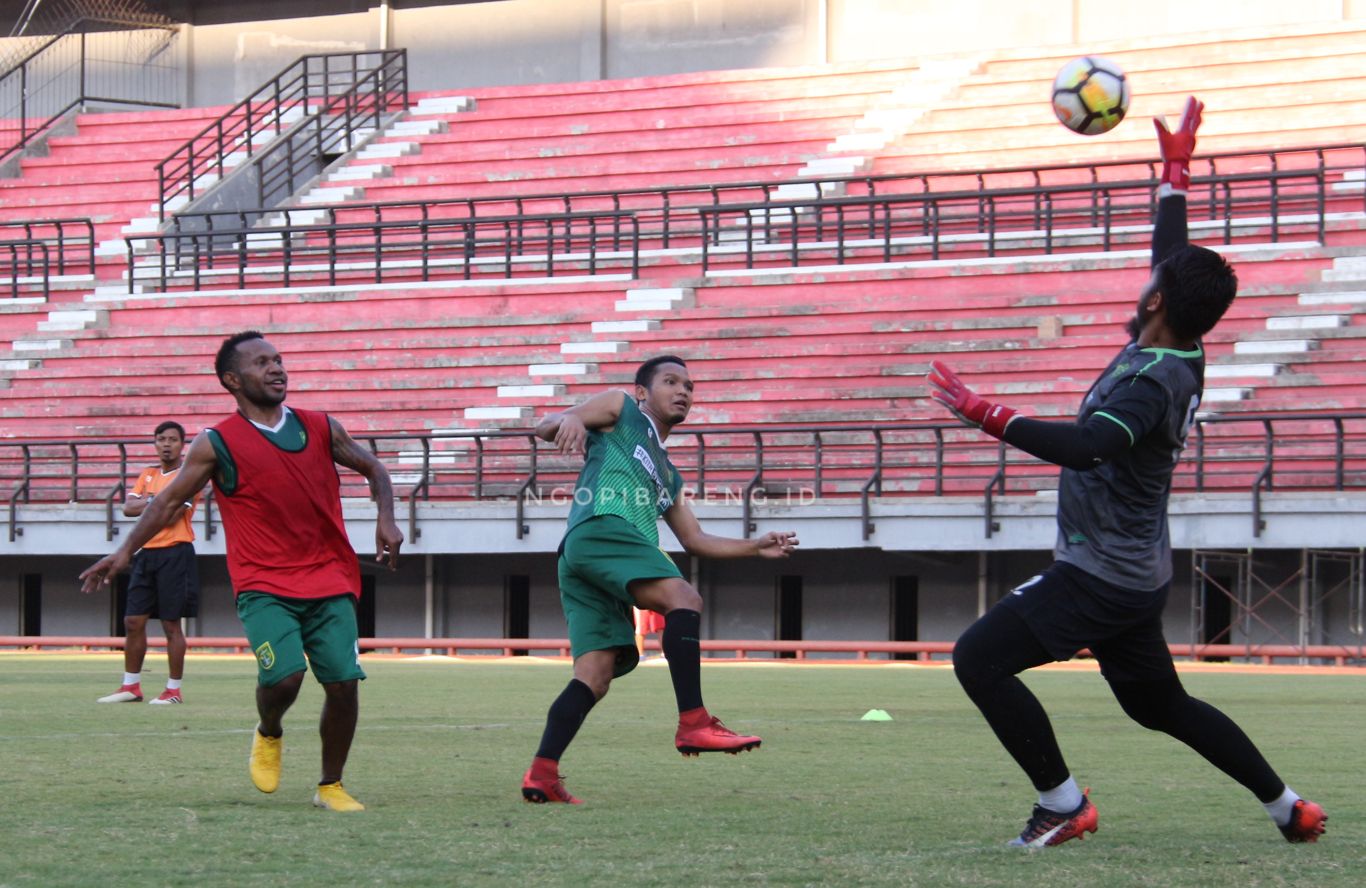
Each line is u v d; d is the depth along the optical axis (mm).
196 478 10992
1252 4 62000
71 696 25031
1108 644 9422
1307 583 38938
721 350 48125
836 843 9539
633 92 65938
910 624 43250
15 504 45844
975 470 42812
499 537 42406
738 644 41625
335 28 74500
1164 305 9094
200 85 75812
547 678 31172
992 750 16156
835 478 43156
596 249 58875
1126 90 15086
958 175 49969
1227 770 9562
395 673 33469
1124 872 8375
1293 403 41969
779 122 62438
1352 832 10172
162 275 57094
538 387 49062
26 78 76375
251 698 24641
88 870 8445
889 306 47812
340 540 11312
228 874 8312
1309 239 47906
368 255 61188
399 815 10852
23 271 63750
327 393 50844
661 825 10375
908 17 66188
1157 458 9031
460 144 65688
